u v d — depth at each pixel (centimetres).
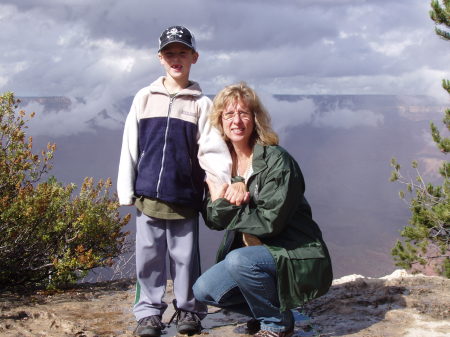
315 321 349
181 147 310
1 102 487
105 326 346
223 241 311
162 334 322
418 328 331
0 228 450
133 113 320
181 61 315
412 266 984
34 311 363
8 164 485
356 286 426
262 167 287
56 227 479
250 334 325
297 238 288
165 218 309
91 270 511
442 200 996
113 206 528
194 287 300
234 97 298
